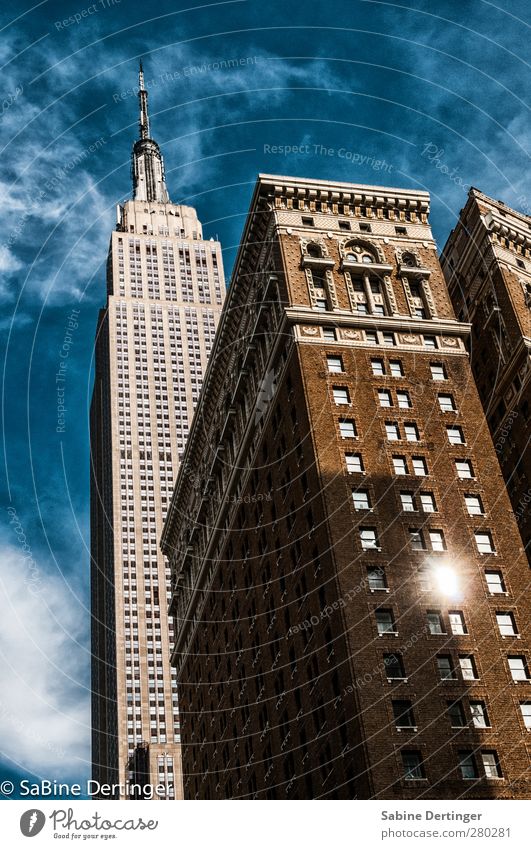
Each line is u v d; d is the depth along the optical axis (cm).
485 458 9575
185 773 13512
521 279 11431
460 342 10419
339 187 11225
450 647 8262
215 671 12106
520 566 8912
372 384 9806
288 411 9975
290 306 10219
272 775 9650
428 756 7631
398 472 9256
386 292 10619
